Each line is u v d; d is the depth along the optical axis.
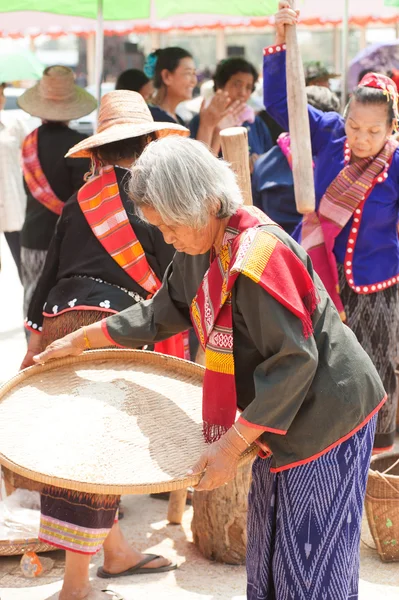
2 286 9.38
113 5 7.07
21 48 10.54
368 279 3.92
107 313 3.47
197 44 19.41
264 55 3.93
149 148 2.35
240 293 2.34
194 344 5.02
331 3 8.74
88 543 3.10
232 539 3.71
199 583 3.57
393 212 3.93
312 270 2.47
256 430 2.33
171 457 2.56
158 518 4.20
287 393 2.30
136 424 2.73
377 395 2.55
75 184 5.50
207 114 5.87
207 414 2.51
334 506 2.49
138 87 6.29
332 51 17.67
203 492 3.73
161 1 7.55
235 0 7.36
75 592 3.20
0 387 2.82
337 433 2.45
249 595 2.72
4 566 3.70
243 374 2.52
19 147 7.58
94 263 3.54
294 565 2.50
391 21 9.27
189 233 2.35
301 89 3.54
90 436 2.65
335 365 2.45
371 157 3.88
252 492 2.72
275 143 6.89
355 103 3.78
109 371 3.04
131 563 3.61
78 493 3.04
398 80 6.30
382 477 3.63
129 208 3.50
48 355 2.94
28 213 5.75
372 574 3.66
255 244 2.31
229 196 2.36
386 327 3.99
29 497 4.04
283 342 2.28
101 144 3.37
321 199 3.97
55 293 3.60
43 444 2.60
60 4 6.89
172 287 2.81
